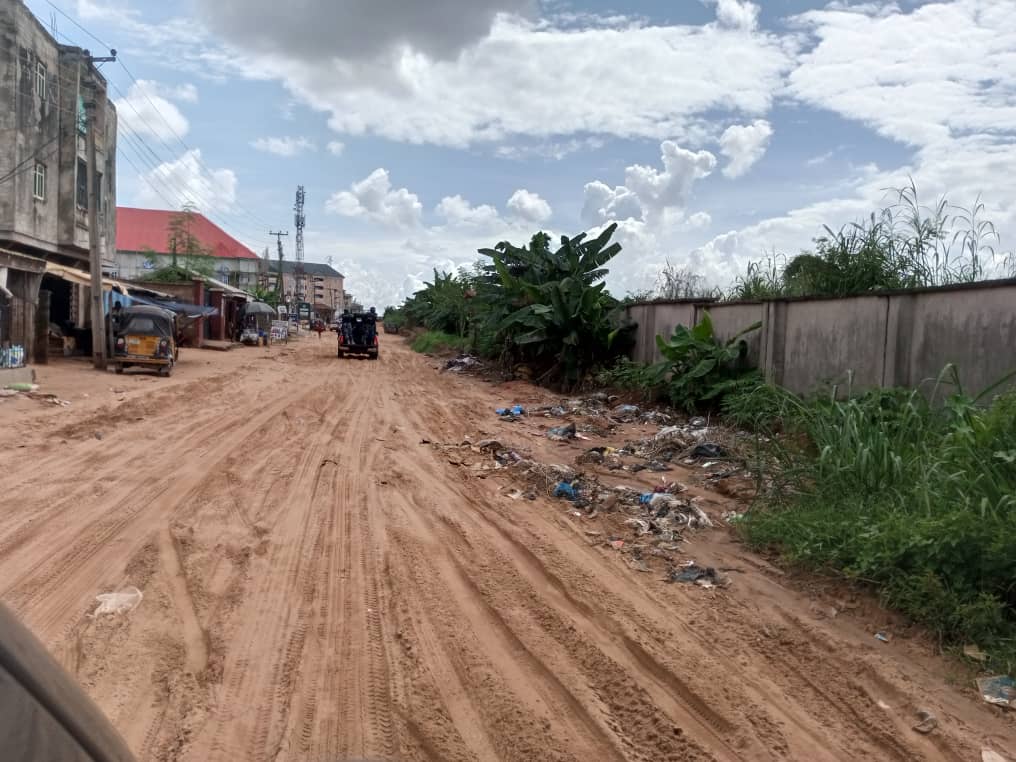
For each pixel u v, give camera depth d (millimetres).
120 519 7188
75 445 10742
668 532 7242
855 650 4797
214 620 5023
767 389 10750
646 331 19484
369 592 5641
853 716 4066
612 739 3789
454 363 28594
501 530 7348
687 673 4480
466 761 3570
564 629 5059
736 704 4145
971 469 5898
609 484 9383
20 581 5543
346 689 4207
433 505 8188
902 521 5664
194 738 3650
